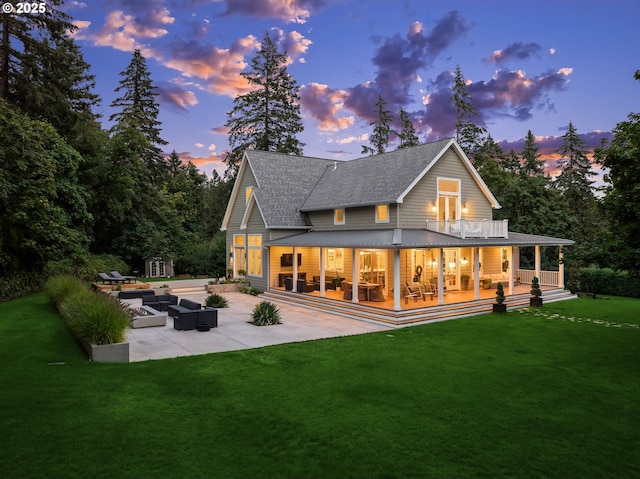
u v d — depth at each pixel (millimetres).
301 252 27422
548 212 32062
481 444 6500
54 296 17328
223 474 5477
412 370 10484
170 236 41688
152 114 49000
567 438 6777
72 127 30719
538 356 11977
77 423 6867
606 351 12578
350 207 24500
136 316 16422
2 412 7133
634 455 6234
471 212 25406
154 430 6715
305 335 14859
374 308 18078
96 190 32625
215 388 8852
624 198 10641
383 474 5559
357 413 7648
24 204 19875
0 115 19344
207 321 15898
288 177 29766
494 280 26266
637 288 25062
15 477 5230
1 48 27625
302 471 5594
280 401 8188
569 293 25188
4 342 11727
